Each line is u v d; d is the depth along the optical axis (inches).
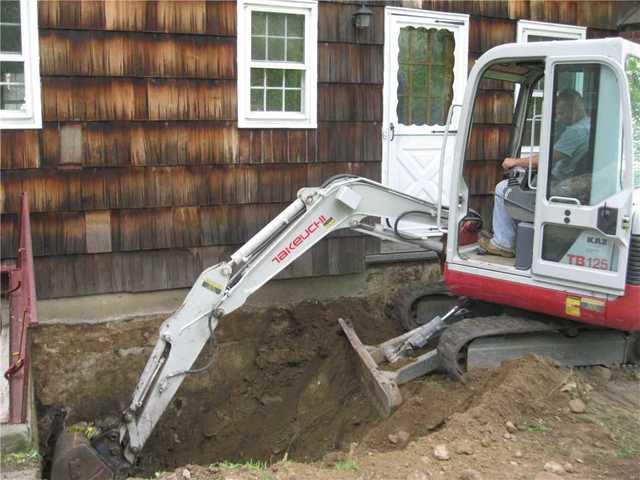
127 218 249.4
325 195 216.5
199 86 253.0
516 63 201.0
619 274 174.1
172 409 265.3
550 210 185.2
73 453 186.2
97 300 251.6
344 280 295.4
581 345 205.3
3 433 153.2
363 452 182.2
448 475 150.2
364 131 285.9
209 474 152.4
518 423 173.2
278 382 272.7
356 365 239.3
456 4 299.6
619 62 172.1
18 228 234.5
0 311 192.9
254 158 265.9
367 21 274.1
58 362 248.1
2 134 229.0
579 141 180.5
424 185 308.2
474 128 311.6
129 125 244.8
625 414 179.2
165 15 244.5
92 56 236.5
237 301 206.2
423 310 263.0
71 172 239.5
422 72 303.6
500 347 200.1
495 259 209.8
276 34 267.0
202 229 261.1
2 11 226.1
